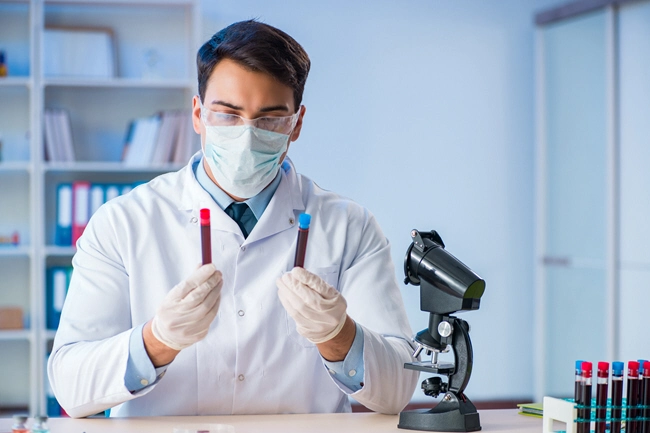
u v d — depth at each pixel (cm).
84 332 148
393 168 462
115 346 138
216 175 154
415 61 461
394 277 167
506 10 468
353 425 137
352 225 167
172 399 151
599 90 424
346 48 455
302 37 451
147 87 414
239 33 145
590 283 432
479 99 468
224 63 143
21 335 392
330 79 455
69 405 141
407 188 463
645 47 398
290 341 156
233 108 144
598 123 425
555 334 461
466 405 134
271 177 157
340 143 457
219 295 132
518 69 470
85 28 410
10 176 418
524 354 477
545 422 127
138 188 166
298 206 166
